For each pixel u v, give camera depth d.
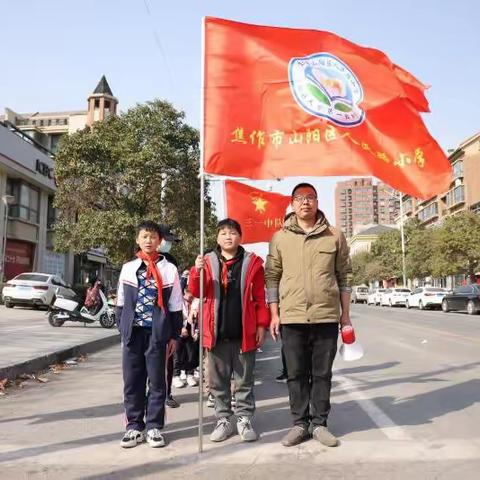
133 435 4.44
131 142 20.48
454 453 4.20
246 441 4.55
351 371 8.38
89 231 20.42
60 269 37.34
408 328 16.70
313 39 4.93
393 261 56.72
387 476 3.70
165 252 5.60
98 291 15.92
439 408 5.75
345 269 4.67
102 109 61.91
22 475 3.76
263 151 4.77
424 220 69.75
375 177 4.77
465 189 54.56
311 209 4.59
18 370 7.86
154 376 4.52
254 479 3.66
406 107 4.98
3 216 28.66
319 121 4.81
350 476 3.70
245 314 4.67
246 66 4.82
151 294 4.59
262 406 5.99
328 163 4.77
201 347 4.38
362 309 32.91
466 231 36.25
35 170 31.17
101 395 6.67
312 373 4.63
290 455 4.18
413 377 7.73
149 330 4.57
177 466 3.94
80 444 4.51
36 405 6.09
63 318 15.32
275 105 4.81
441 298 31.73
